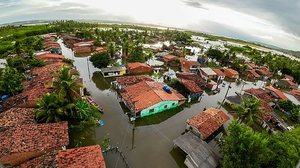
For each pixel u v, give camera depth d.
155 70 75.12
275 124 50.19
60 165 24.83
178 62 86.44
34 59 66.31
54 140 29.61
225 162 28.50
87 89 55.81
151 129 41.59
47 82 46.75
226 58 101.19
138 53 82.50
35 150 27.69
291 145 30.03
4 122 32.97
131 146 36.12
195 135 36.44
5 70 50.38
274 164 29.14
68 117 39.88
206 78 75.00
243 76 89.12
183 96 52.59
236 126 29.50
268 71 96.50
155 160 33.66
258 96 59.22
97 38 110.50
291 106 58.72
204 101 57.59
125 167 31.08
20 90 47.09
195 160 30.80
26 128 30.77
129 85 55.09
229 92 67.56
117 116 44.31
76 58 83.69
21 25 142.12
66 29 135.75
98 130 39.31
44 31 125.44
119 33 129.75
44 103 35.50
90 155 26.98
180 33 165.25
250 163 27.22
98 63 65.75
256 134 28.86
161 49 111.62
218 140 40.44
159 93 48.41
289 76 98.06
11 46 87.44
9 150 26.64
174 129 42.44
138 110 42.75
